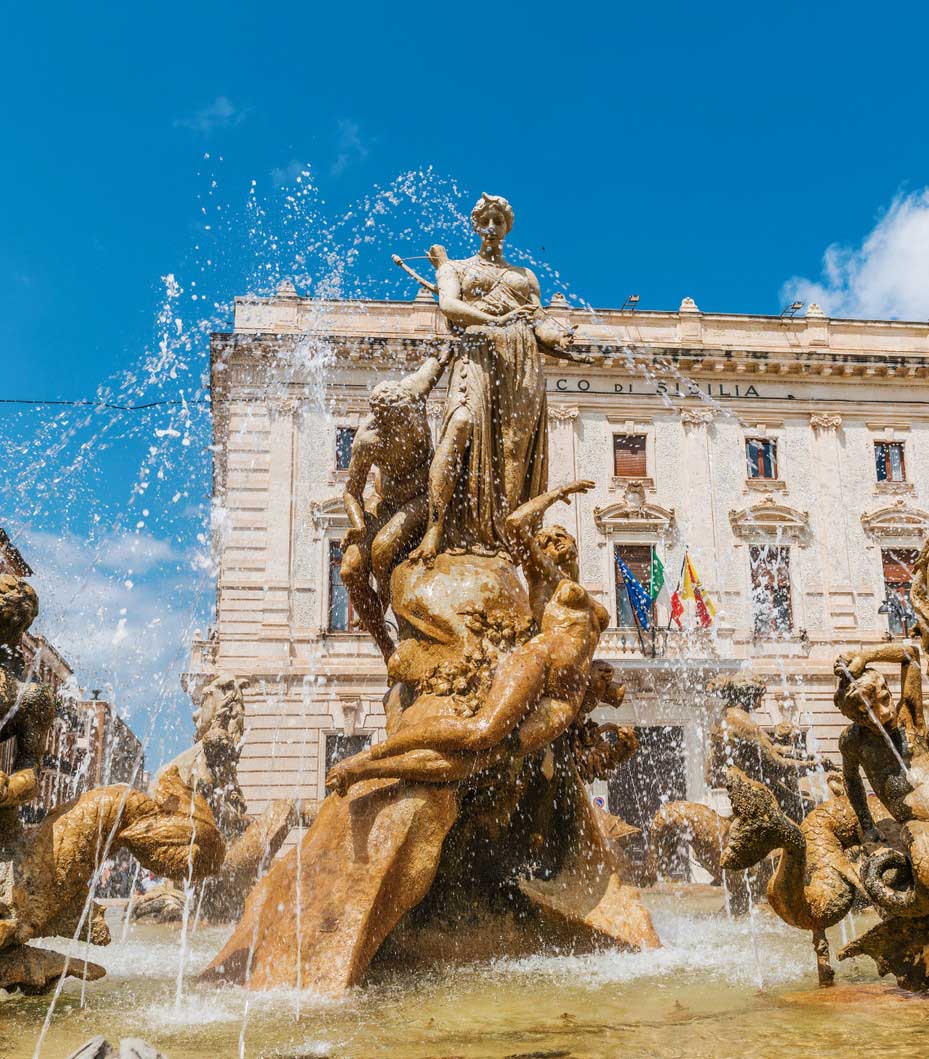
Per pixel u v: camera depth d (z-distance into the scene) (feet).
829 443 102.01
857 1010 12.76
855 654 14.56
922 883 13.01
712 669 87.71
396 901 16.47
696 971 16.58
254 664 87.40
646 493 98.53
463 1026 12.64
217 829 16.12
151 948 22.17
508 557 21.39
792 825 14.35
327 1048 11.51
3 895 14.24
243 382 91.81
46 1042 11.94
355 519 22.02
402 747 17.13
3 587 15.70
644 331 102.63
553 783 19.56
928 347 106.52
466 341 22.38
